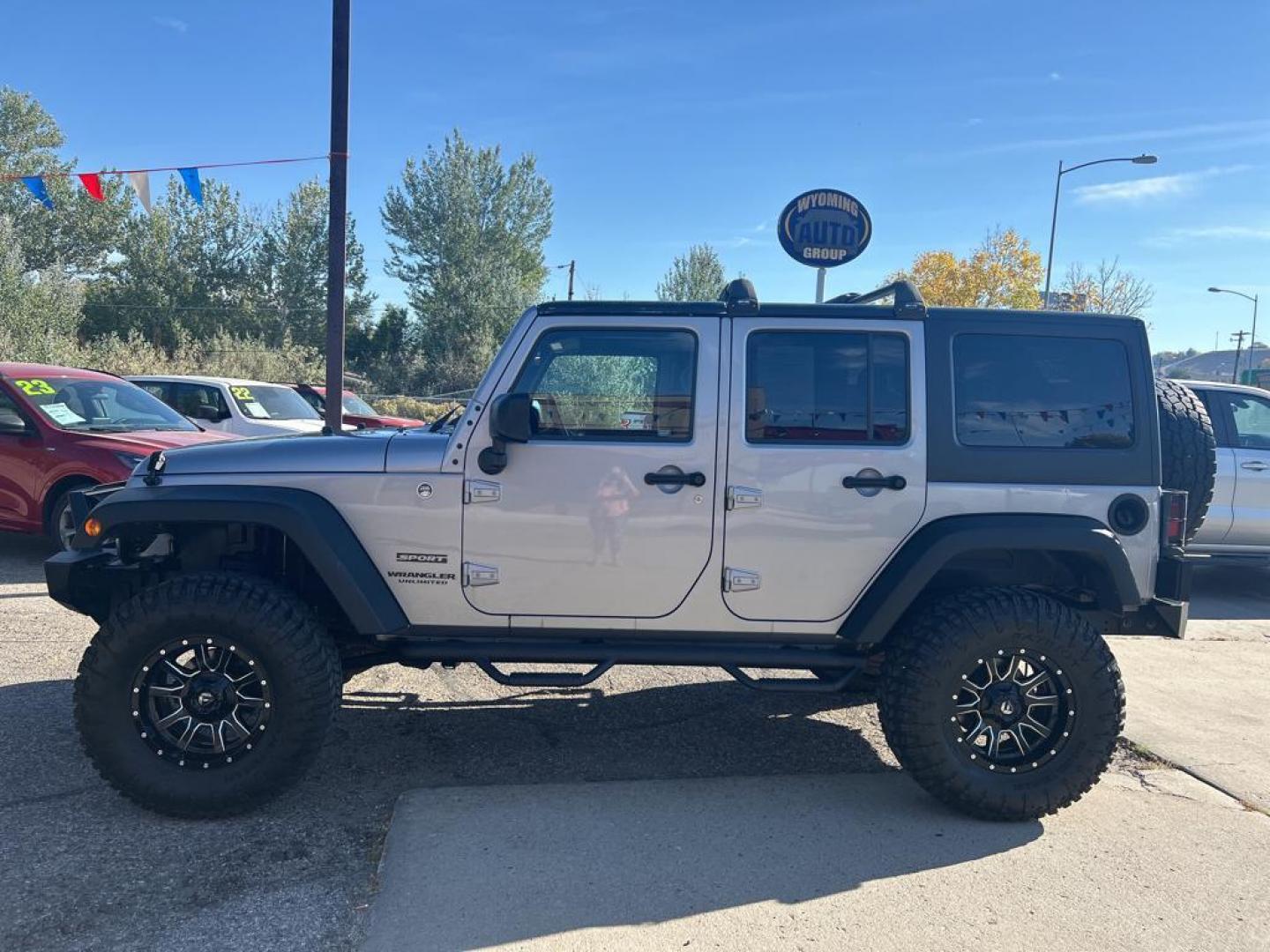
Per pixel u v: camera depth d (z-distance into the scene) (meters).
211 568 4.25
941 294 46.09
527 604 3.96
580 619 3.98
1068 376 4.03
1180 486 4.29
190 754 3.70
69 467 7.63
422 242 43.19
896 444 3.94
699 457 3.91
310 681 3.66
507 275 43.75
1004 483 3.96
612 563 3.92
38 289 28.48
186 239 44.94
